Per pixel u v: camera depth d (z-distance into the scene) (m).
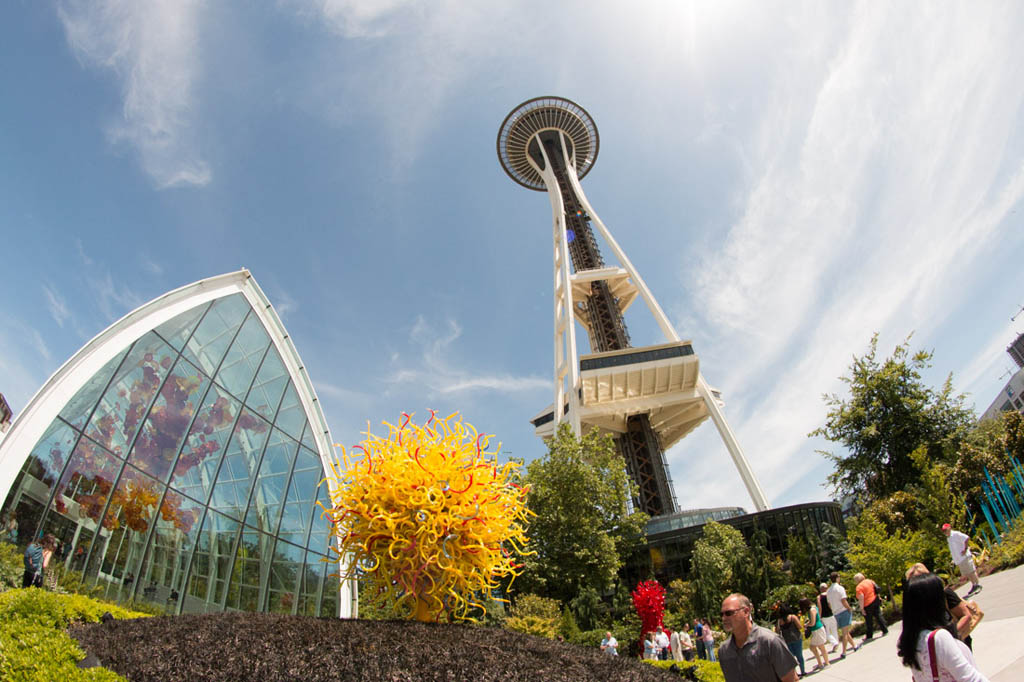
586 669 4.79
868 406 34.06
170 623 5.29
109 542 12.39
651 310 78.56
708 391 72.62
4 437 11.02
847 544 34.06
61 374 12.41
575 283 89.56
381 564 6.41
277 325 19.70
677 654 22.08
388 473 6.57
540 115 112.94
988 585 13.34
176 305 16.12
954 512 21.03
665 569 43.56
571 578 32.81
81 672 3.92
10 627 4.47
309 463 19.09
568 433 39.25
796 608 26.81
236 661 4.43
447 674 4.40
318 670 4.38
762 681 4.47
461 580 6.40
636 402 73.94
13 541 10.52
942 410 32.75
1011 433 26.98
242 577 15.56
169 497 14.09
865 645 12.48
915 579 4.11
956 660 3.64
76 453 12.17
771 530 42.66
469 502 6.47
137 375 14.19
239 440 16.70
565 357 78.44
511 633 5.64
